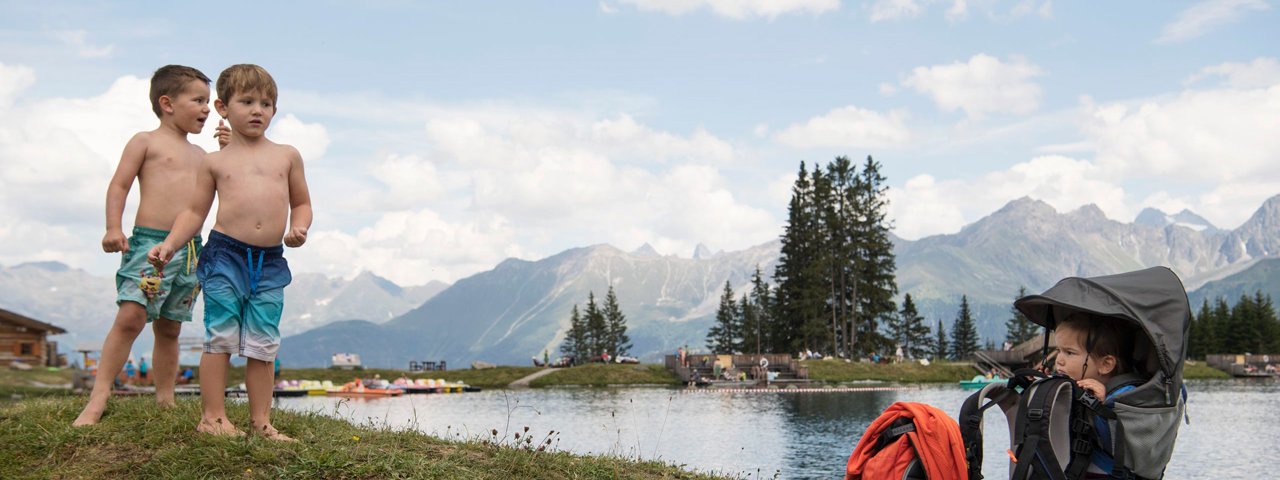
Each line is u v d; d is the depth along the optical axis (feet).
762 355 200.85
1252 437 71.97
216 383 22.13
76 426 22.72
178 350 26.55
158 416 24.00
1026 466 12.10
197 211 22.09
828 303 286.87
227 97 21.93
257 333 22.09
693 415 94.32
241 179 21.71
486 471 22.16
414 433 25.84
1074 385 12.34
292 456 21.02
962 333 542.16
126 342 24.34
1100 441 12.16
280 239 22.41
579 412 97.96
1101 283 13.09
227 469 20.30
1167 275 13.04
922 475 12.30
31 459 21.33
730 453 59.77
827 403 115.96
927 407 12.75
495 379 194.49
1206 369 241.35
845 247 280.72
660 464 28.19
